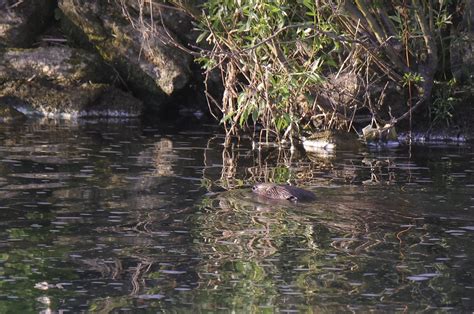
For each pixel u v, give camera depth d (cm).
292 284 822
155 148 1608
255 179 1316
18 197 1158
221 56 1653
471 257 905
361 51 1675
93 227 1010
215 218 1055
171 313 748
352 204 1130
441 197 1173
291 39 1653
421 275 848
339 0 1605
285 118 1605
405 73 1733
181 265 874
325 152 1627
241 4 1559
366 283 825
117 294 794
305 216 1066
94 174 1329
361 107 1769
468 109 1812
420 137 1803
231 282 826
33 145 1600
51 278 835
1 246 932
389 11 1802
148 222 1036
